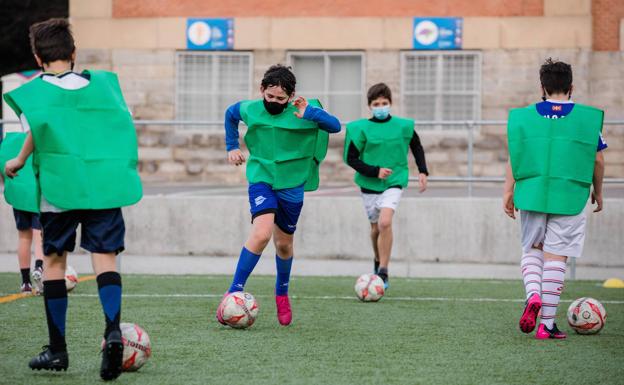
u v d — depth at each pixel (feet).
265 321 44.19
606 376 31.89
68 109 30.25
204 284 61.00
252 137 41.34
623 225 73.82
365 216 76.13
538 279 39.96
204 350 36.04
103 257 30.25
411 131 58.70
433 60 135.54
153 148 136.15
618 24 134.62
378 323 44.01
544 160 39.52
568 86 40.47
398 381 30.68
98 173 30.14
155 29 138.51
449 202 75.51
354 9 136.26
